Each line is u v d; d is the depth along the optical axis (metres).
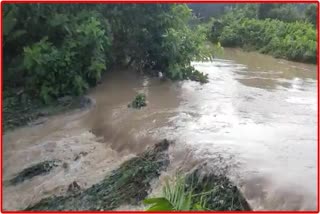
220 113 10.29
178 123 9.37
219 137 8.34
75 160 8.69
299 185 6.25
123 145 8.87
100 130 9.88
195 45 14.19
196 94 12.42
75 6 12.95
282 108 11.06
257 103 11.55
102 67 12.13
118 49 14.59
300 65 21.84
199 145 7.81
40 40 12.34
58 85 11.95
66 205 7.32
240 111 10.59
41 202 7.51
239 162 7.04
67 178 8.14
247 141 8.14
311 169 6.81
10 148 9.44
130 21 14.05
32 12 12.12
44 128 10.41
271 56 25.91
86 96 12.02
